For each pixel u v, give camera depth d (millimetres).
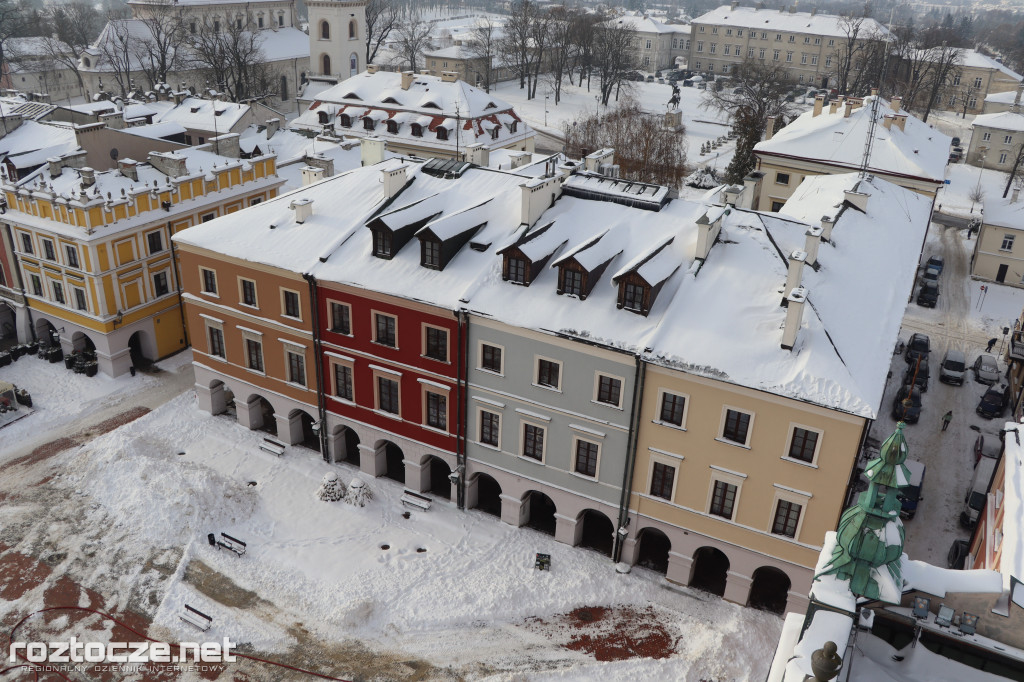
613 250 39906
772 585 40750
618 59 161125
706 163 118438
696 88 179625
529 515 44938
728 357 35094
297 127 101438
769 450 35156
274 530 43500
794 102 158375
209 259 47656
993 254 80750
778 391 33562
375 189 48906
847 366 34438
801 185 63125
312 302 44375
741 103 140500
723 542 38031
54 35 197125
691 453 37062
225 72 143875
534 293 39750
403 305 41625
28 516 44188
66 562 41094
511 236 42656
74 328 58812
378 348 43656
